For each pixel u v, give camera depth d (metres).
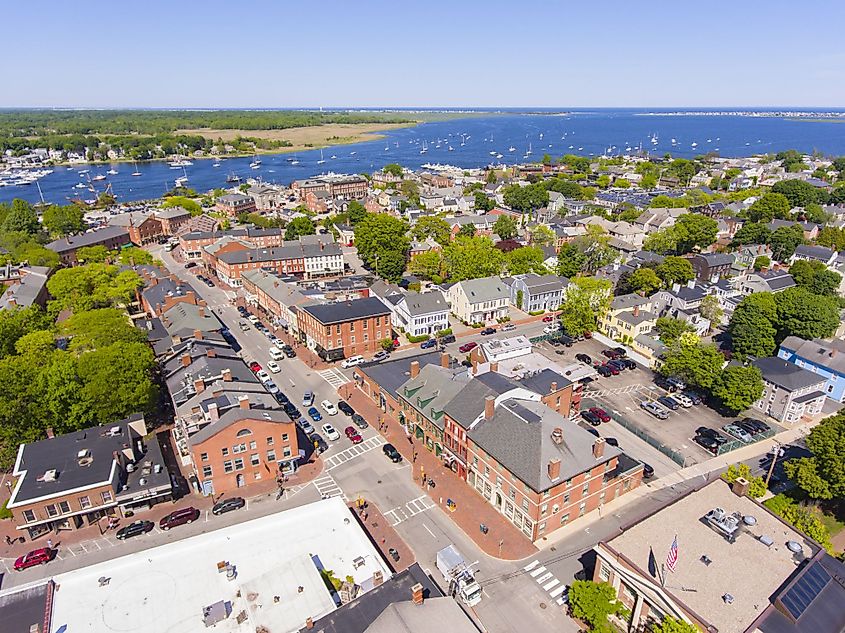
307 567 50.28
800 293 109.44
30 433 73.31
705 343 110.62
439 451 78.06
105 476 64.25
